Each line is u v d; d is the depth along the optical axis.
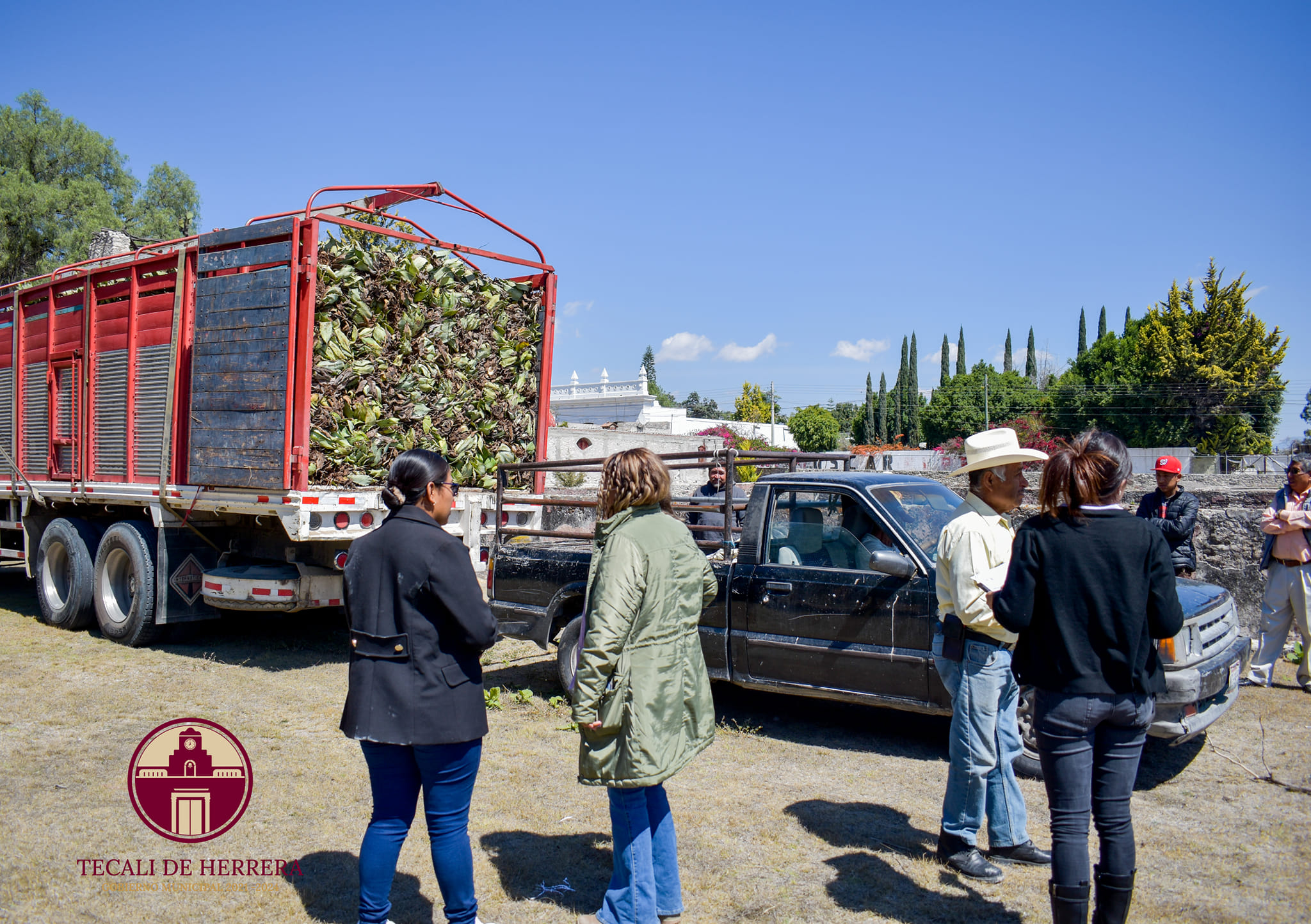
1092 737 2.94
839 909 3.48
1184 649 4.62
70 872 3.78
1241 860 3.89
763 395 83.88
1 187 31.11
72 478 9.06
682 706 3.11
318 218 6.78
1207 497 9.97
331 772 5.02
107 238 11.05
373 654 2.96
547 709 6.40
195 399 7.50
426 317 7.61
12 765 5.05
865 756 5.37
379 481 7.28
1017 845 3.85
